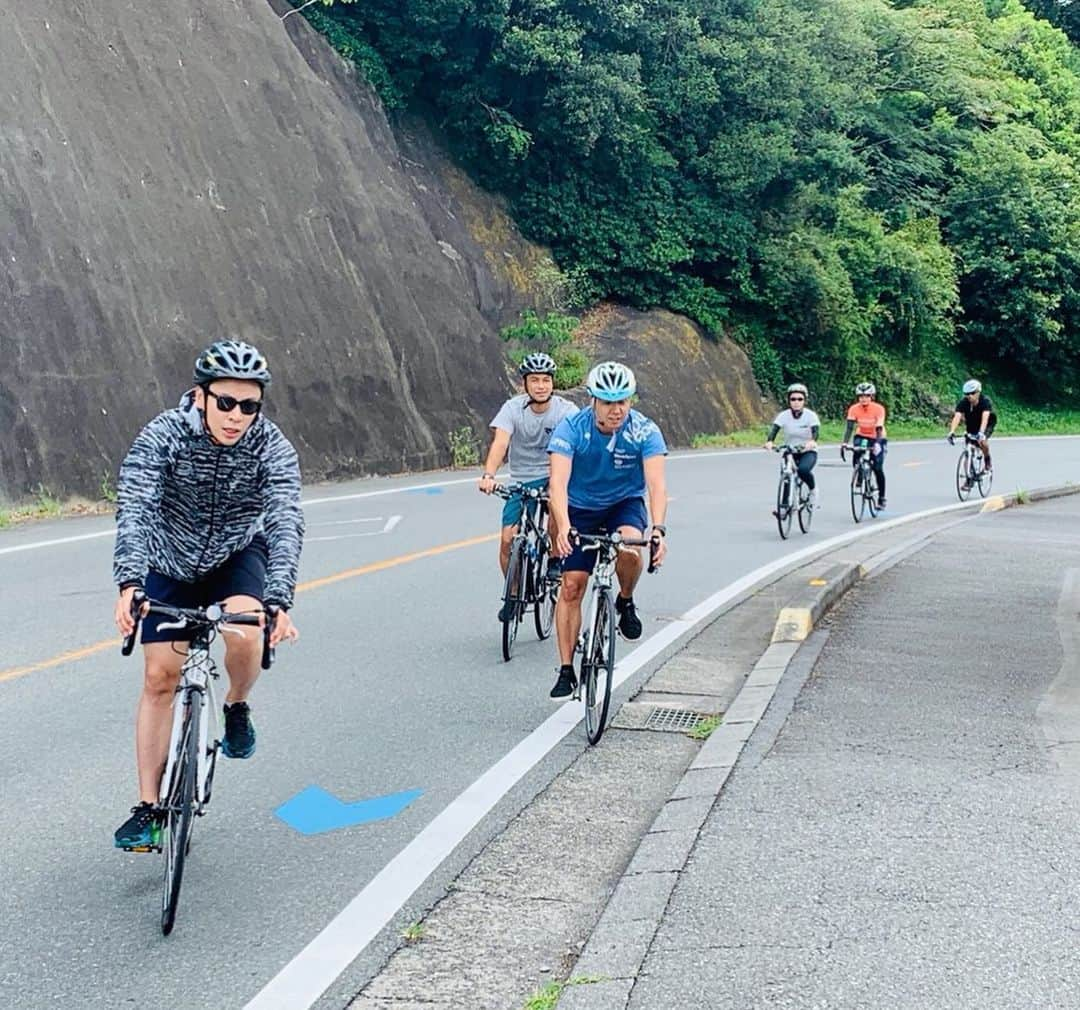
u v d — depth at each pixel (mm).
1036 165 46812
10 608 10297
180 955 4281
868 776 5988
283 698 7719
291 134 25766
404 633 9703
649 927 4301
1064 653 9133
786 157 38688
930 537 16250
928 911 4406
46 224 19031
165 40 23828
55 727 7043
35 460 17125
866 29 45344
